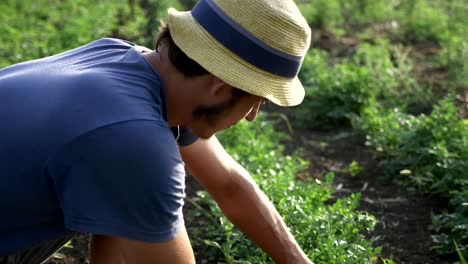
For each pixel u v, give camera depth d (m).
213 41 2.33
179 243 2.43
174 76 2.43
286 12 2.34
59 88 2.38
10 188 2.38
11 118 2.37
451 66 7.39
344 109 6.56
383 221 4.68
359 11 10.05
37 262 2.88
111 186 2.28
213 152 2.97
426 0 10.16
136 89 2.38
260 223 3.05
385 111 6.40
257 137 5.81
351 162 5.76
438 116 5.34
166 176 2.30
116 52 2.59
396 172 5.32
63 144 2.29
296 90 2.48
